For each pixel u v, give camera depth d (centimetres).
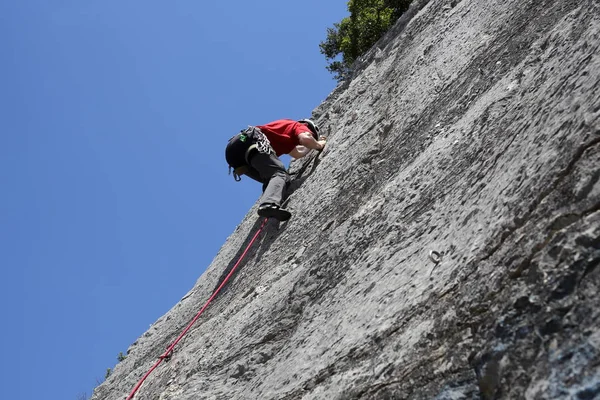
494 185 277
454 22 557
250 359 397
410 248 321
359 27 1020
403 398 234
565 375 176
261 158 607
